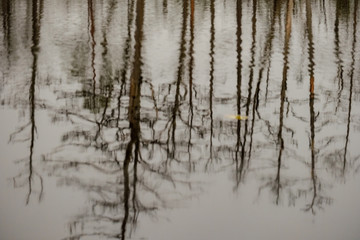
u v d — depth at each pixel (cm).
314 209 527
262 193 568
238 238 464
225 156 694
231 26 2383
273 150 726
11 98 965
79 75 1199
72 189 569
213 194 565
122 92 1048
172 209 524
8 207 524
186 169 641
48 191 562
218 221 500
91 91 1041
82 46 1650
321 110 957
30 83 1092
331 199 554
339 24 2572
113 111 904
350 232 477
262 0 3981
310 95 1079
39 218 497
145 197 552
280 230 482
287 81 1221
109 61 1394
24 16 2514
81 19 2462
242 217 509
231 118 895
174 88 1109
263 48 1739
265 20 2686
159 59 1460
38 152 686
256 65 1418
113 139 752
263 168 650
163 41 1841
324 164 668
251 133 810
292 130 827
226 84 1180
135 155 688
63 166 638
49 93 1012
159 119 864
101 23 2331
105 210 512
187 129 819
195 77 1238
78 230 477
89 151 695
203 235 472
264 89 1141
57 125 808
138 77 1202
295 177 621
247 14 2969
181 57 1507
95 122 831
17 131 776
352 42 1905
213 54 1584
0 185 580
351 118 898
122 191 565
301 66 1409
